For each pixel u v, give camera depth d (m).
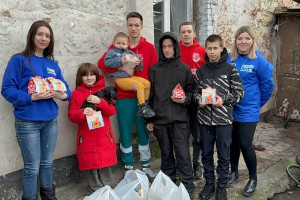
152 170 3.53
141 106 2.84
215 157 3.96
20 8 2.51
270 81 2.78
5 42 2.44
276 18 6.29
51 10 2.74
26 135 2.30
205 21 4.57
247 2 5.39
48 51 2.45
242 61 2.82
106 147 2.80
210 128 2.75
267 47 6.12
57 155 2.96
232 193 3.00
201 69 2.79
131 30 3.09
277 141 4.91
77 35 2.99
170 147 2.96
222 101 2.57
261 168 3.67
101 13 3.21
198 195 2.92
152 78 2.90
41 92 2.21
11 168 2.59
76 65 3.03
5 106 2.49
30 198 2.41
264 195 3.05
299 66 6.04
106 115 2.81
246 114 2.76
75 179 3.15
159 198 2.42
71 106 2.75
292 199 3.17
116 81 3.11
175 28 4.64
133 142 3.68
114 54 2.96
